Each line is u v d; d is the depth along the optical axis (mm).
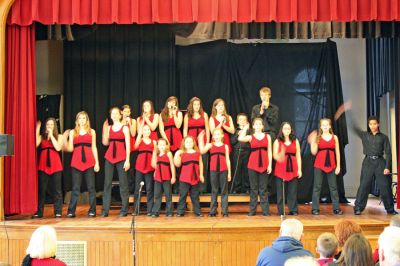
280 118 9320
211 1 7164
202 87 9320
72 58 9281
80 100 9266
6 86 7340
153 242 6359
